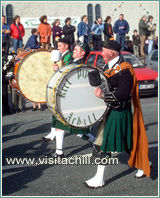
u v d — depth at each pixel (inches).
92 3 1078.4
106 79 172.9
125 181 185.2
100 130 181.6
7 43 546.3
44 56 239.9
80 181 186.4
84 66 175.5
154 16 1102.4
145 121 306.7
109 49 175.8
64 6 1045.8
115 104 174.1
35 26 930.1
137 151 183.0
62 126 212.1
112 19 1104.2
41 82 239.8
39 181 186.4
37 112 365.4
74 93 175.8
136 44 749.9
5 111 363.9
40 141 257.4
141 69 460.1
